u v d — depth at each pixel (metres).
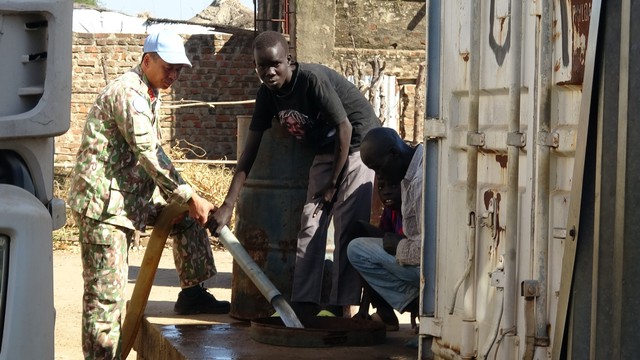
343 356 4.88
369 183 5.80
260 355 4.85
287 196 5.93
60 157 18.50
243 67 18.59
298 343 5.03
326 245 5.96
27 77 3.16
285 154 5.93
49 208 3.30
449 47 4.22
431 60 4.35
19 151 3.18
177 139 18.53
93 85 18.55
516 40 3.58
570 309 3.01
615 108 2.79
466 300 3.97
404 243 5.07
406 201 5.07
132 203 5.22
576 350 2.98
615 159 2.78
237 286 5.92
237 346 5.07
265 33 5.49
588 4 3.14
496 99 3.85
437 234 4.33
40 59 3.19
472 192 3.95
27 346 2.91
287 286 5.94
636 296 2.72
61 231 12.84
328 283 5.96
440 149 4.31
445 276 4.24
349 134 5.56
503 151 3.77
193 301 6.06
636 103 2.72
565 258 3.02
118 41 18.58
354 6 15.30
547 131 3.41
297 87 5.55
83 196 5.13
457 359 4.08
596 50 2.83
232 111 18.64
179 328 5.61
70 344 7.39
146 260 5.44
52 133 3.17
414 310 5.44
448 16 4.23
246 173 5.79
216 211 5.55
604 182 2.80
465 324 3.96
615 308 2.76
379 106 15.12
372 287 5.43
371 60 15.27
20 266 2.91
